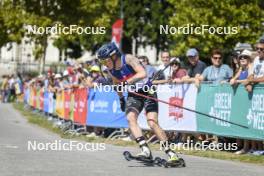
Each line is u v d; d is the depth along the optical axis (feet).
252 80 47.16
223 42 130.82
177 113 57.06
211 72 57.00
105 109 68.33
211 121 52.49
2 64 270.46
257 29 133.18
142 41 253.85
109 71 40.83
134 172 37.06
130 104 40.81
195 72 60.23
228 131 50.31
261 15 133.49
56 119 95.76
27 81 169.99
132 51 256.11
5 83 196.65
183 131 56.34
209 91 52.65
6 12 173.37
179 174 36.60
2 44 181.27
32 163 40.91
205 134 54.34
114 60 40.34
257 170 39.75
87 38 175.22
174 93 57.47
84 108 74.59
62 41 170.71
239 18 131.75
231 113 49.88
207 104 52.95
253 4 133.59
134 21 246.88
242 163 43.98
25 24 169.68
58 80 98.73
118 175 35.68
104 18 174.91
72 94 81.35
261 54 50.31
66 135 69.15
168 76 60.90
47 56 319.68
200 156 48.78
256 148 49.42
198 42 132.98
